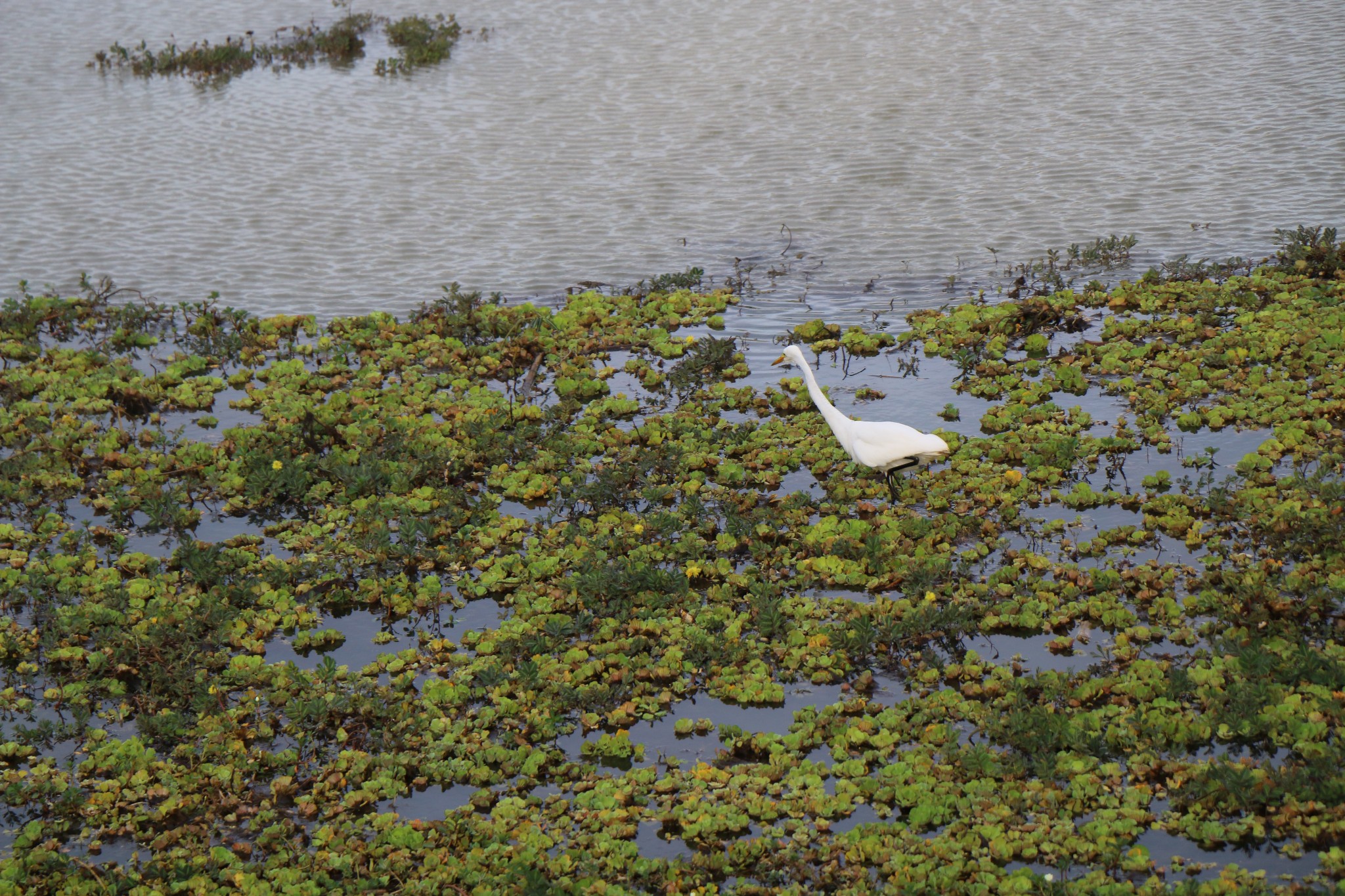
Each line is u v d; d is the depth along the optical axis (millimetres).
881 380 17016
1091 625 11320
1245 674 10094
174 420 16922
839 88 31156
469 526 13586
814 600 11883
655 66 34031
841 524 12914
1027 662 10844
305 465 14930
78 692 11062
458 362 18000
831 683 10875
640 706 10672
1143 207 22891
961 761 9422
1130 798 9039
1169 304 18438
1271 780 8891
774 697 10672
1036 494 13500
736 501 13711
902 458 12867
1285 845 8523
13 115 31688
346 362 18078
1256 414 14695
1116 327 17719
